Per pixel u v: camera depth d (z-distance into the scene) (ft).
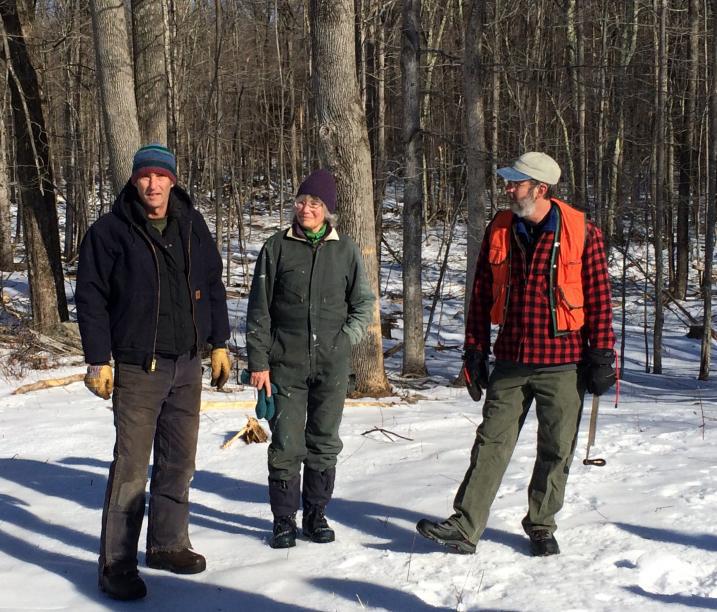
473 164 37.96
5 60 42.04
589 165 81.15
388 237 91.04
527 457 18.86
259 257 13.75
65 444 22.13
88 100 89.71
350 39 30.04
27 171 41.86
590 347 12.64
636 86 72.02
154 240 11.89
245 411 26.73
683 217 75.92
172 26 58.59
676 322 67.56
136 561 11.92
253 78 98.99
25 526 15.35
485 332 13.37
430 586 11.80
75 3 66.74
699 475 16.76
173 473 12.76
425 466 18.62
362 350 31.71
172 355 12.13
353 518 15.24
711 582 11.63
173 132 54.13
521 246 12.76
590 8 67.62
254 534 14.73
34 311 42.04
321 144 30.42
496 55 59.06
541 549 12.87
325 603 11.35
